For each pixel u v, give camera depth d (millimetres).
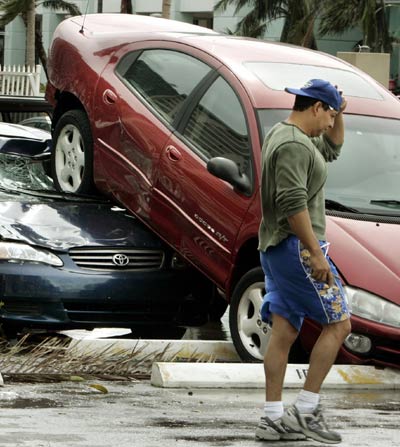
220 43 23797
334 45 113500
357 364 18969
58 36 26891
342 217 20156
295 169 14047
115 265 22234
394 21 102375
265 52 23609
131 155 23500
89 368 18875
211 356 20344
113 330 24531
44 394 16531
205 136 22172
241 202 20703
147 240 22781
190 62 23500
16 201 23422
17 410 15164
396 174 21500
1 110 31812
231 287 21094
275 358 14375
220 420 15227
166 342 20547
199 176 21719
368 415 16203
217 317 25938
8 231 21844
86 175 24922
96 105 24656
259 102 21641
